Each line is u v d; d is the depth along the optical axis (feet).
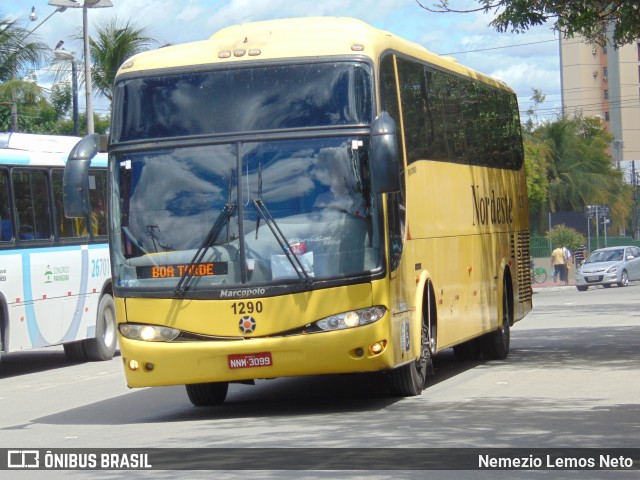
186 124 43.14
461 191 56.03
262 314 41.50
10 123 129.59
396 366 43.24
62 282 71.67
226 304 41.70
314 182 42.04
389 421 40.57
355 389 52.95
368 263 41.70
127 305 42.83
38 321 68.69
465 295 55.77
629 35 64.13
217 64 43.42
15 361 82.28
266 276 41.65
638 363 60.70
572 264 213.87
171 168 42.98
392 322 42.55
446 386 51.75
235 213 42.16
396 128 45.06
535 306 128.98
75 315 73.41
